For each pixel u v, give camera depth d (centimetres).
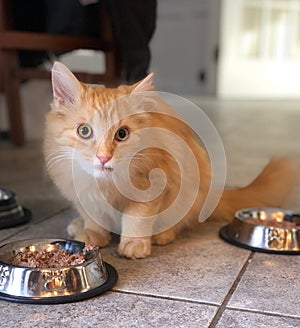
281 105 290
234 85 324
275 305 54
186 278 61
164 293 56
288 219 81
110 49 145
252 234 73
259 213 81
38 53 171
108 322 50
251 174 125
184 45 342
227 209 86
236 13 315
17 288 53
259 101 308
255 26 317
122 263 65
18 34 143
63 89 65
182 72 347
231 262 66
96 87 68
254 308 53
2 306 52
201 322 50
